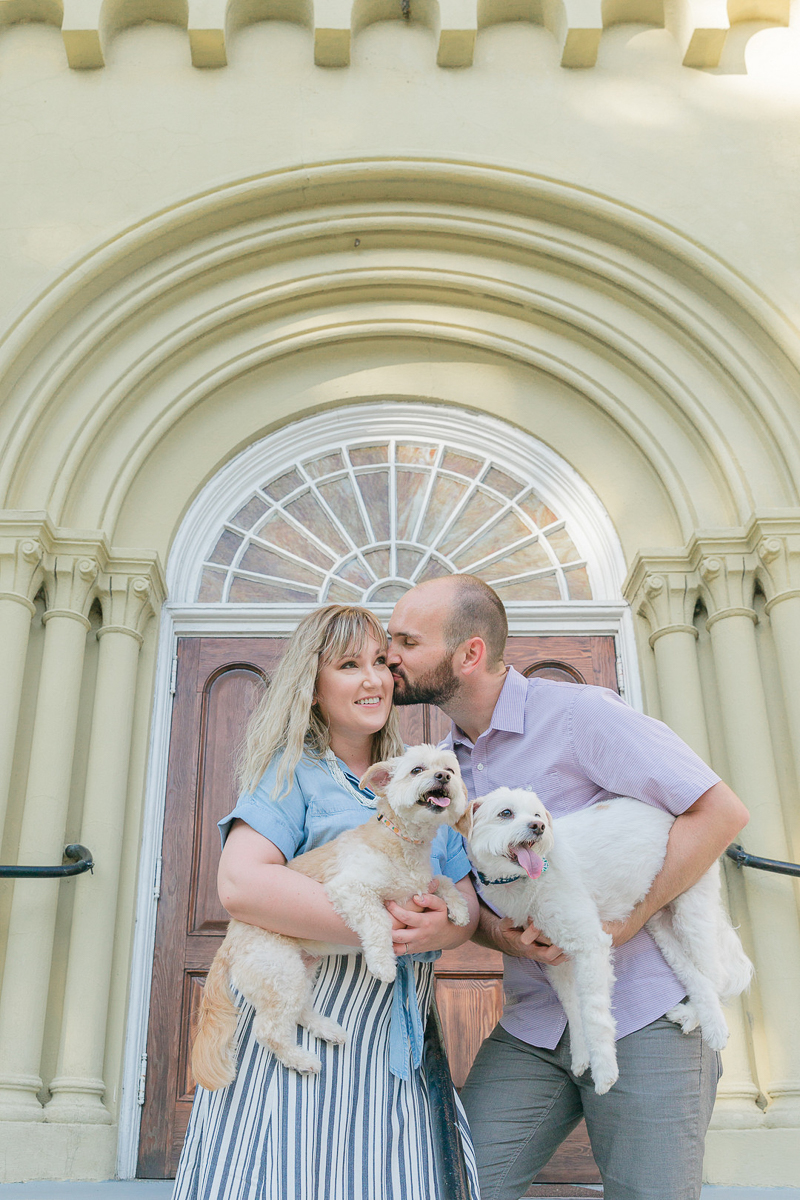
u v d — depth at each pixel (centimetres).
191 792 396
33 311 411
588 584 438
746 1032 346
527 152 456
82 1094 331
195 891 380
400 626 225
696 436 431
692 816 197
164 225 430
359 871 172
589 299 455
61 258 431
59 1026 349
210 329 449
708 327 432
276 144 456
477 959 370
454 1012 363
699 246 431
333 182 445
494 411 465
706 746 383
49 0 470
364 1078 166
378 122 461
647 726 204
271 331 462
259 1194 153
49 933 348
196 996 364
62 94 463
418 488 461
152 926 373
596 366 456
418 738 403
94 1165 322
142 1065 352
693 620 415
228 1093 166
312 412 466
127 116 460
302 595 439
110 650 395
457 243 462
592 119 463
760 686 385
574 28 462
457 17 466
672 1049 190
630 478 446
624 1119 189
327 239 459
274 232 452
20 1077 327
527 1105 205
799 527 391
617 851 193
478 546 448
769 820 363
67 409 423
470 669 223
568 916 186
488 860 189
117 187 446
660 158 455
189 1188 162
